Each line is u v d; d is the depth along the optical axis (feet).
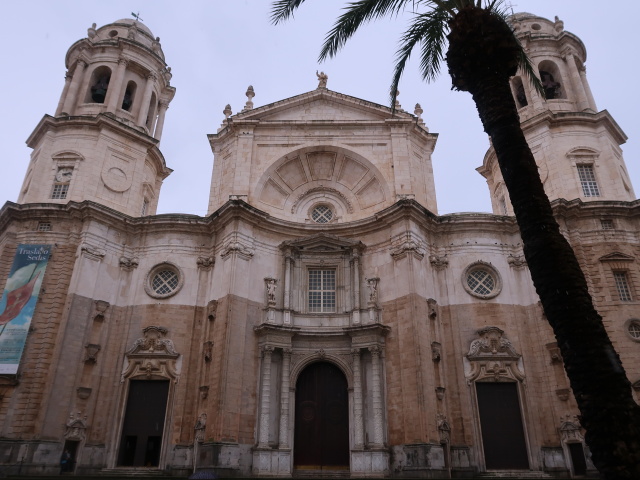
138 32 119.65
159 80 119.44
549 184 99.19
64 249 87.71
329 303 94.12
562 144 101.76
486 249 93.09
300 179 107.76
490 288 91.40
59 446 74.90
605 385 31.78
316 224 97.60
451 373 85.15
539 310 86.58
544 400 81.82
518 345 86.07
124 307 89.20
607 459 30.22
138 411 83.30
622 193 96.84
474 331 87.20
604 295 85.25
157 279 92.43
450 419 82.23
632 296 85.51
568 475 75.72
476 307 88.79
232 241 89.20
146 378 84.74
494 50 44.16
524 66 60.29
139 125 108.58
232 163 102.47
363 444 80.12
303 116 108.17
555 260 36.04
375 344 84.48
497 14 47.93
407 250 87.97
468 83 45.32
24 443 73.31
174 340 86.99
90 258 86.99
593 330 33.60
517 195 39.52
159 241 94.02
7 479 61.31
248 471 77.25
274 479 69.67
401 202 90.33
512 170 40.37
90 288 85.71
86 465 77.15
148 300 89.45
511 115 42.34
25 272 84.69
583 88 108.99
